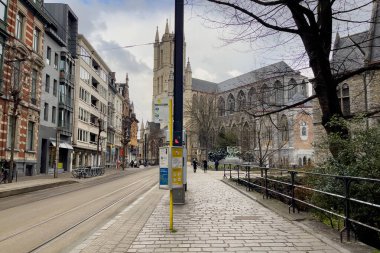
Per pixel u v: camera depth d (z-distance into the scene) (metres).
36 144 34.38
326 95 10.50
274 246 6.31
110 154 72.56
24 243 7.17
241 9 9.78
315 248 6.13
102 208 12.36
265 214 9.95
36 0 34.59
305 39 10.35
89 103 54.97
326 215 8.50
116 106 79.00
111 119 72.88
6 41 28.19
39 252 6.46
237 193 16.00
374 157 7.43
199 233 7.49
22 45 30.47
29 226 9.01
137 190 19.88
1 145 27.81
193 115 70.25
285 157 61.47
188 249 6.19
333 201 8.03
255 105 13.01
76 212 11.45
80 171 32.59
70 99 45.25
